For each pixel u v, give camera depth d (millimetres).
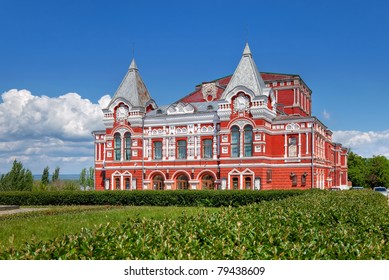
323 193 32562
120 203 50031
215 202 46125
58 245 9727
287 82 73500
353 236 11586
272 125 59938
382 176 117438
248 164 57062
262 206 18781
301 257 9547
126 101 66312
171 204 47625
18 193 53969
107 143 67938
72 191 52406
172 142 63969
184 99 80500
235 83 59562
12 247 9461
